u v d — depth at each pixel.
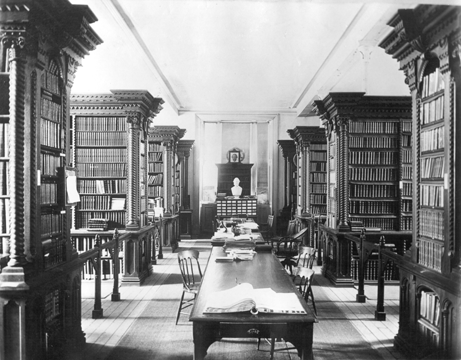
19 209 3.45
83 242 7.43
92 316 5.50
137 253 7.51
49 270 3.78
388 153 7.78
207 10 6.85
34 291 3.40
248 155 16.38
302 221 11.09
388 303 6.29
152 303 6.27
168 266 9.30
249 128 16.38
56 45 3.97
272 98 13.82
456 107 3.52
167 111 14.80
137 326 5.18
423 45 3.91
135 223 7.65
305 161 11.37
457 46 3.44
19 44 3.41
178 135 12.91
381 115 7.74
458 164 3.53
